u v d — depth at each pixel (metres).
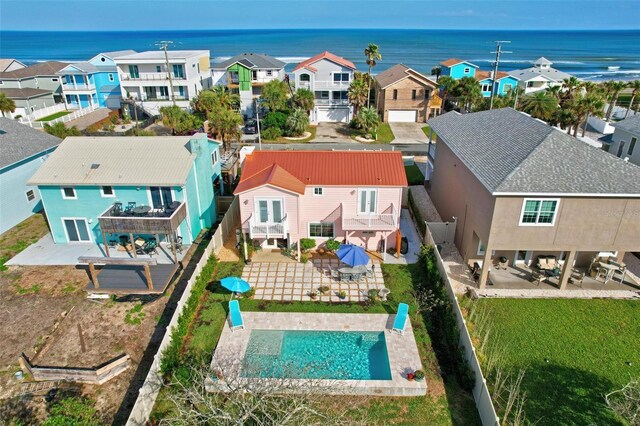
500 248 23.61
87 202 28.27
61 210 28.48
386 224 27.03
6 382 18.33
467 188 27.09
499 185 21.91
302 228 28.36
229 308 21.75
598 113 48.00
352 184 26.89
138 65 64.75
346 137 58.03
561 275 24.11
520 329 21.20
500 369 18.73
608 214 22.36
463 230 27.78
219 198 35.12
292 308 23.12
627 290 24.25
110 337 20.83
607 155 23.20
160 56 66.00
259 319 22.25
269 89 61.69
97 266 26.39
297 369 18.58
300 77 65.19
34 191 34.19
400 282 25.36
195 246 29.25
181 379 17.62
